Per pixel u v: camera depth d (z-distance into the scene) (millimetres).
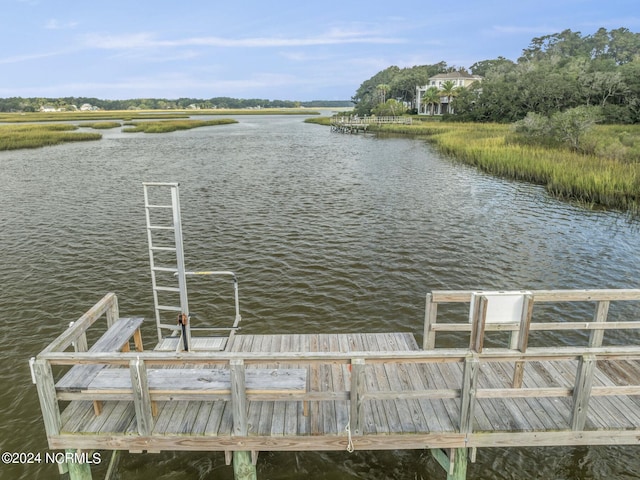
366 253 16422
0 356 9945
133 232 19203
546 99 72125
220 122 118812
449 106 107250
